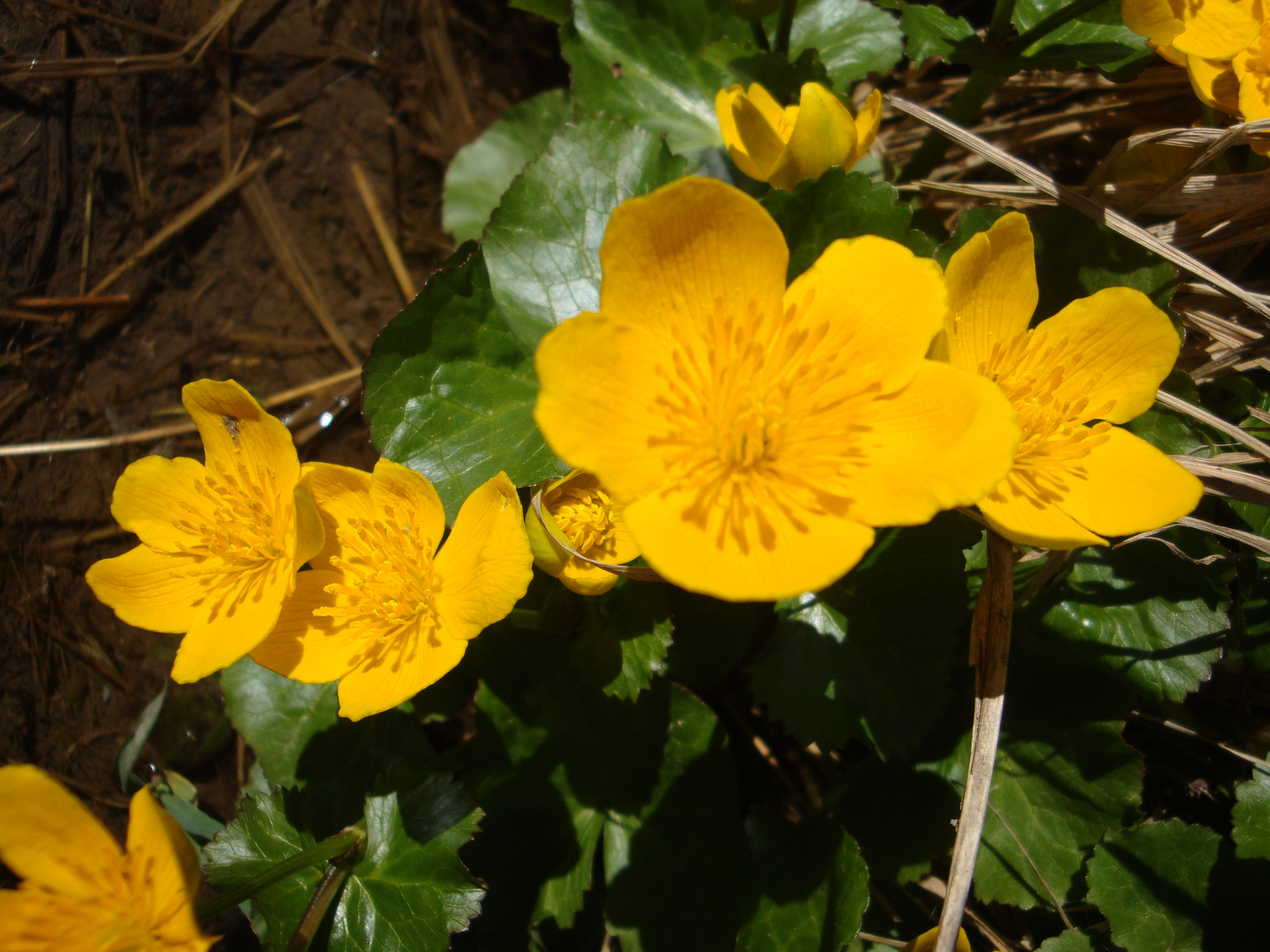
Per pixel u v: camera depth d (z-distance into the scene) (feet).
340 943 0.35
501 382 0.41
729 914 0.39
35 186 0.45
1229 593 0.38
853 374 0.28
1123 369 0.32
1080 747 0.38
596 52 0.49
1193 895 0.35
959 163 0.51
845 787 0.41
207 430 0.34
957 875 0.32
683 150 0.49
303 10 0.53
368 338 0.55
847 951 0.38
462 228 0.54
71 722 0.45
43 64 0.45
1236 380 0.41
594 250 0.42
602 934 0.42
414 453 0.40
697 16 0.49
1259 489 0.36
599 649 0.37
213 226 0.51
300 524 0.30
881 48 0.49
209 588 0.34
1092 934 0.36
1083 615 0.39
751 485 0.27
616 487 0.25
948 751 0.39
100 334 0.48
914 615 0.36
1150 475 0.30
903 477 0.26
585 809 0.41
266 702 0.43
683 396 0.27
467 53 0.58
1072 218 0.39
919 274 0.27
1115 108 0.48
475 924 0.40
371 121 0.55
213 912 0.31
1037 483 0.31
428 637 0.33
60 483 0.46
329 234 0.54
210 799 0.47
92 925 0.29
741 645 0.41
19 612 0.44
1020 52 0.41
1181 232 0.41
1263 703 0.40
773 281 0.28
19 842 0.29
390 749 0.42
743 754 0.46
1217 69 0.38
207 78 0.51
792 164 0.37
